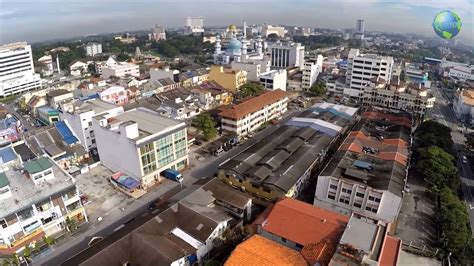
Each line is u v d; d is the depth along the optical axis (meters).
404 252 63.22
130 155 82.62
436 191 78.62
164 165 88.00
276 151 88.75
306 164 83.81
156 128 88.69
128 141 81.12
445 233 62.88
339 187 72.50
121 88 148.75
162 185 85.50
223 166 82.12
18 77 191.88
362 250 47.66
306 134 100.62
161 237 58.03
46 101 142.25
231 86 171.75
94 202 78.19
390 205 68.00
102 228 69.25
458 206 69.56
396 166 79.56
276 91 140.25
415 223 71.69
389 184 70.12
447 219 65.12
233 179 79.75
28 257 60.31
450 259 61.19
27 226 62.78
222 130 116.69
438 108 167.50
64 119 108.81
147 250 53.53
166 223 61.41
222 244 60.88
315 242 54.06
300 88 184.38
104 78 184.62
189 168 94.44
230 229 63.69
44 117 129.25
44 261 60.50
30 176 70.50
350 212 73.00
